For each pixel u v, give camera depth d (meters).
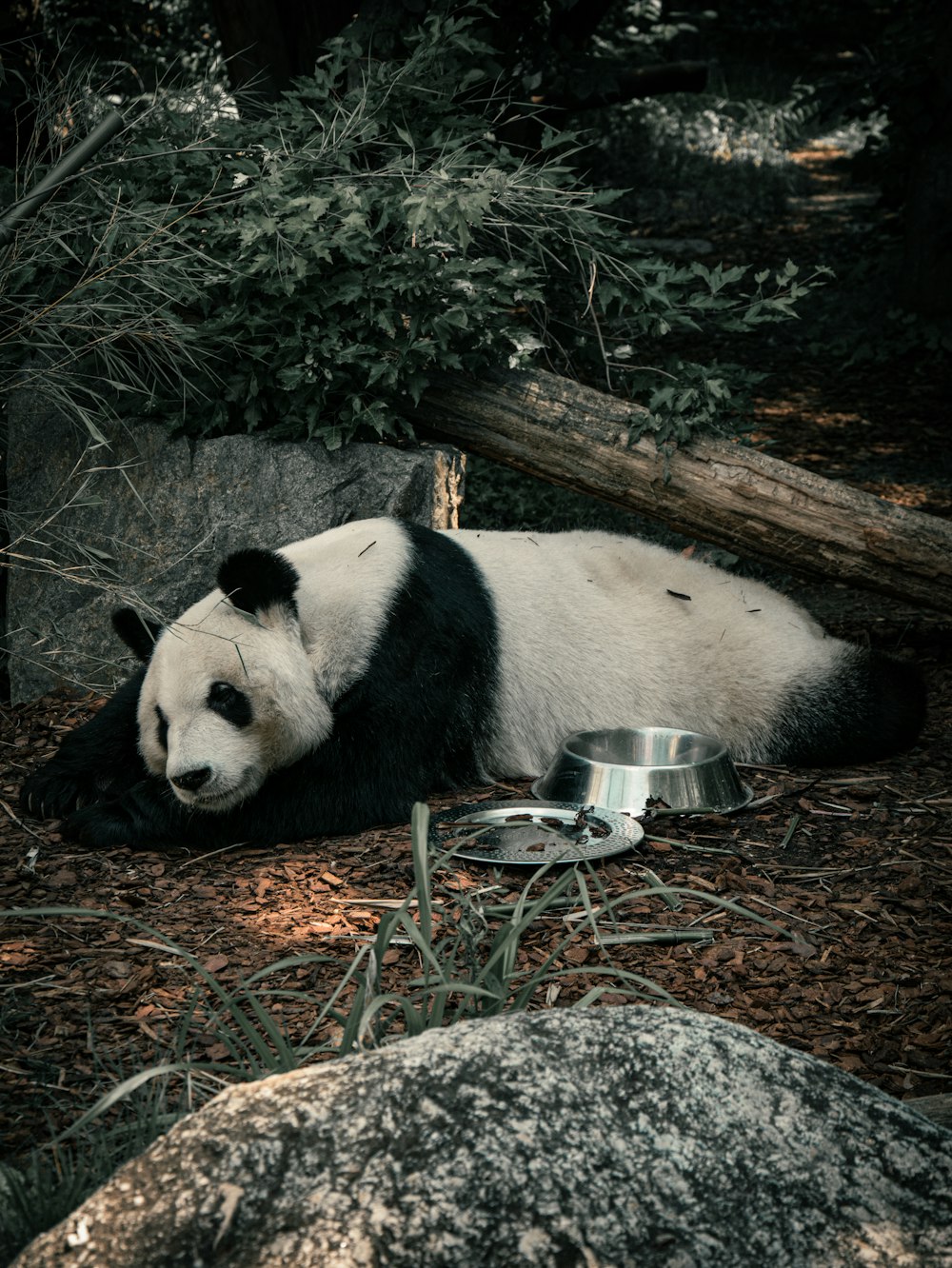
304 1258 1.55
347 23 7.92
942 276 11.17
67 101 5.39
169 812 4.10
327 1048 2.47
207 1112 1.75
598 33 13.75
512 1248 1.57
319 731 4.06
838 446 9.34
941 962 3.35
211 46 10.89
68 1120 2.59
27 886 3.76
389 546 4.35
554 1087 1.73
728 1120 1.75
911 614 6.39
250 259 5.11
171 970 3.27
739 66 21.36
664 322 5.43
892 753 4.89
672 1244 1.61
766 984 3.24
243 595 3.87
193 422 5.35
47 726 5.05
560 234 5.45
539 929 3.51
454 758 4.47
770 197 16.36
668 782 4.26
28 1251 1.64
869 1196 1.72
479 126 5.62
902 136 11.20
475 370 5.29
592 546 4.98
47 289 5.16
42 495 5.45
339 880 3.83
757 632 4.89
